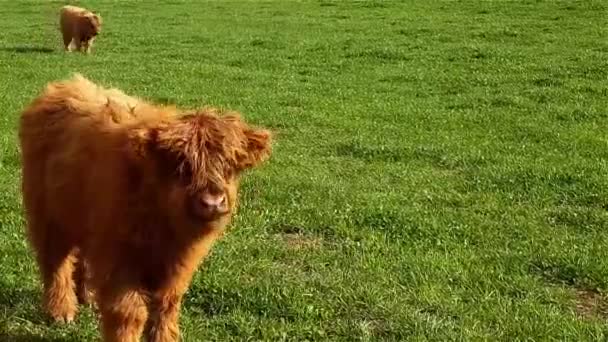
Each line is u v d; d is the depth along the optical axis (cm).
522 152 1536
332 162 1463
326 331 813
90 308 840
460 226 1101
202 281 886
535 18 3672
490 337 795
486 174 1359
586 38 3103
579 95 2102
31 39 3447
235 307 847
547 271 970
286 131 1711
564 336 804
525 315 845
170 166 597
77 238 729
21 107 1867
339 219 1118
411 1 4491
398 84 2345
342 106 1986
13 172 1314
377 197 1223
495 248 1037
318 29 3631
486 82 2328
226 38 3369
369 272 941
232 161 603
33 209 785
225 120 607
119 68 2586
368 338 797
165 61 2755
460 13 3953
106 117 700
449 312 851
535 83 2314
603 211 1182
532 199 1238
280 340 793
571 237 1077
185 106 1967
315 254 996
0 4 4816
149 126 617
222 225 630
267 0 4950
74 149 708
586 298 913
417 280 925
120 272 644
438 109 1970
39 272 856
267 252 998
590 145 1583
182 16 4216
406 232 1082
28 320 816
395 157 1503
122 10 4506
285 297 864
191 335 789
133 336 657
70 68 2580
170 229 630
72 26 3102
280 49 3044
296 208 1164
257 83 2331
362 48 2998
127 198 626
